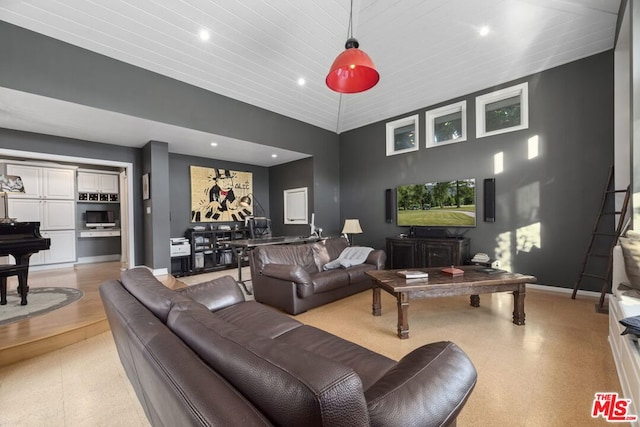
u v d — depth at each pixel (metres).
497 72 4.22
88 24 3.08
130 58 3.57
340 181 6.73
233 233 6.37
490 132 4.49
